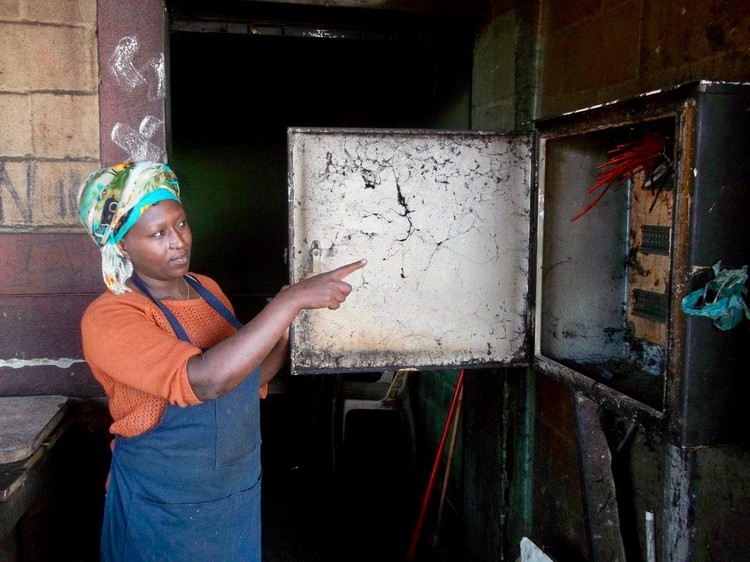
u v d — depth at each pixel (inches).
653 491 60.1
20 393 77.1
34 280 76.6
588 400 60.6
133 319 49.0
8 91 74.5
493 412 93.5
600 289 65.9
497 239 66.6
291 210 63.0
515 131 65.2
